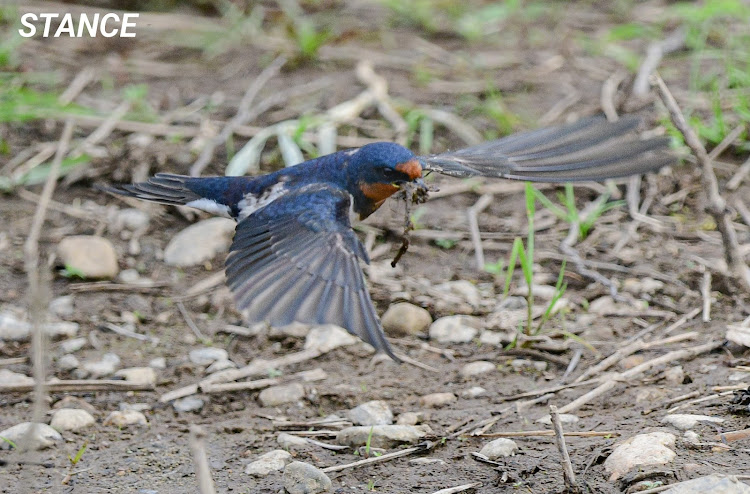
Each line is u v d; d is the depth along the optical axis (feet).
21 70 51.62
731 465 24.14
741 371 30.22
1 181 43.62
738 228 39.88
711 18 54.95
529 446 27.07
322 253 24.89
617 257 38.73
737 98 48.01
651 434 25.67
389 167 27.78
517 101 49.60
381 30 57.52
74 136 46.85
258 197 29.48
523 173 27.89
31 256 39.17
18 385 31.60
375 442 27.71
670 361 31.45
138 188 30.76
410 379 32.50
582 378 31.42
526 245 40.16
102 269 38.55
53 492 25.88
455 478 25.73
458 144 46.34
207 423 30.30
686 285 36.76
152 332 35.68
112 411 30.96
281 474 26.35
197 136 46.60
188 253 39.75
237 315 36.60
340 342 34.55
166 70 52.75
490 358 33.45
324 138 45.29
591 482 24.38
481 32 57.62
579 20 58.18
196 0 59.21
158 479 26.55
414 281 38.14
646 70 49.55
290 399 31.35
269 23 57.77
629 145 27.37
